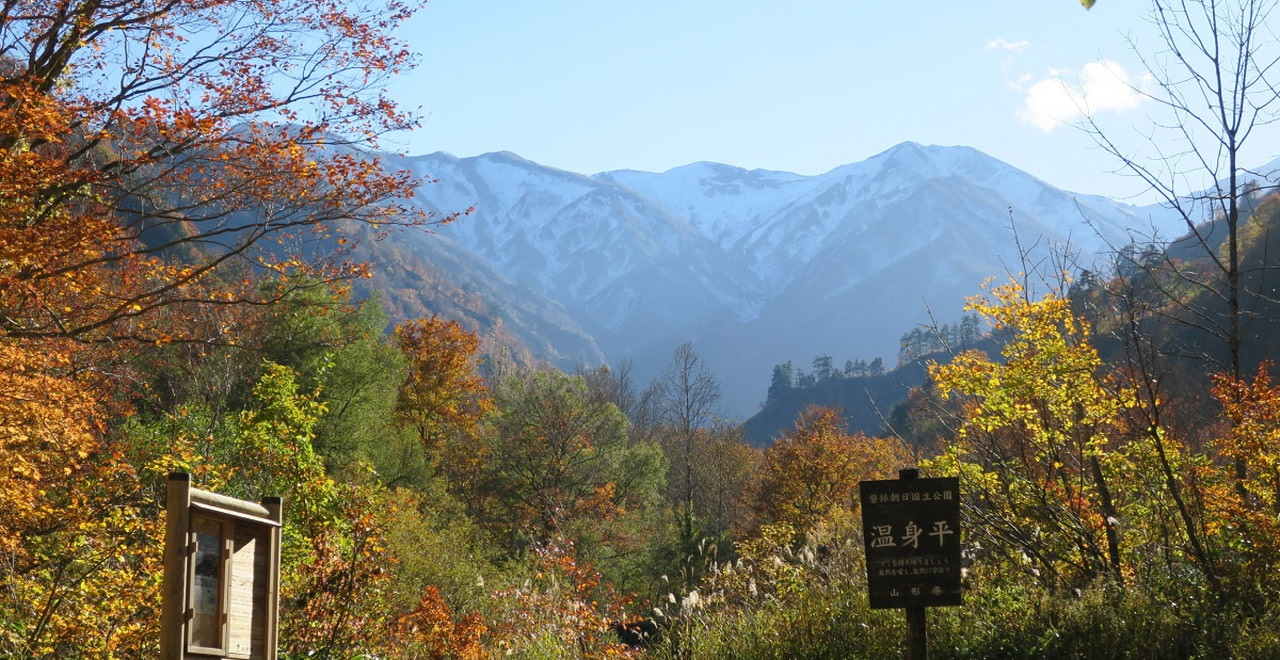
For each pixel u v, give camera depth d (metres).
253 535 5.42
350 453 30.91
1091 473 12.50
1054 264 12.45
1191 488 10.85
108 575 9.52
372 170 12.27
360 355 32.19
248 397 23.56
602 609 16.19
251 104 11.86
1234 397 10.38
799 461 44.38
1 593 9.28
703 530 40.34
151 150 11.55
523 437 43.47
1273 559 9.17
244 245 12.16
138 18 12.09
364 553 11.55
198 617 4.82
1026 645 8.22
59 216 11.29
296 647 10.45
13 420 10.45
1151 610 8.34
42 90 11.74
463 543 24.30
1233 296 10.78
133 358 17.25
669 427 67.62
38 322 12.66
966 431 13.14
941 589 6.46
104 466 10.66
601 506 41.44
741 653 9.52
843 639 9.11
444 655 11.52
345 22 12.41
